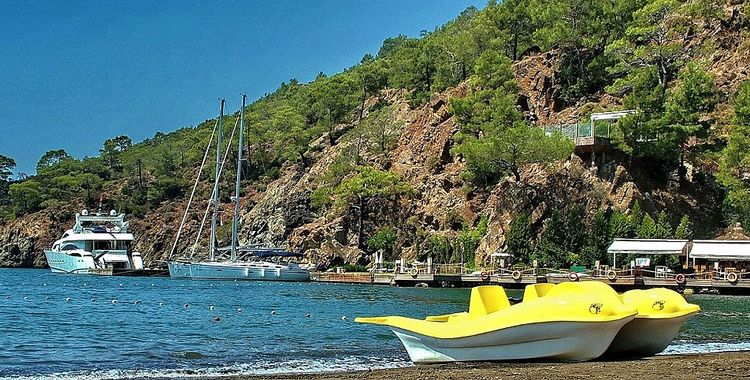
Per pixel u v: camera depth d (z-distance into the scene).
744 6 116.44
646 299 27.62
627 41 112.44
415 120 134.38
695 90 98.12
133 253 134.38
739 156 86.06
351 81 188.00
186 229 163.62
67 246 130.38
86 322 42.78
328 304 59.22
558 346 25.17
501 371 22.97
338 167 132.50
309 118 196.00
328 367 26.31
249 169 178.12
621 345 27.19
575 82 119.94
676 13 119.00
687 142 100.25
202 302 60.69
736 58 110.81
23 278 109.00
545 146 97.88
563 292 26.66
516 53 137.38
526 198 99.25
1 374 24.52
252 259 113.81
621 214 90.69
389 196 119.25
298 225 132.88
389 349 31.47
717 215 94.19
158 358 28.70
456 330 26.36
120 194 192.12
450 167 118.25
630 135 95.25
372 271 104.44
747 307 56.50
